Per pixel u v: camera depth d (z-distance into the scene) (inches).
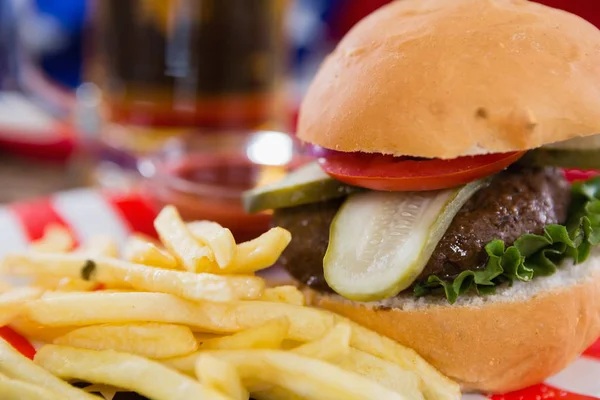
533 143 12.1
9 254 13.9
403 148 12.3
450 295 12.5
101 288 14.4
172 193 18.2
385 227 12.9
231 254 12.5
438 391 12.6
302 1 35.9
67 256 13.7
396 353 12.9
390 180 12.8
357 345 12.9
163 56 22.0
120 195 19.7
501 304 12.6
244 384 12.6
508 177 13.2
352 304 13.3
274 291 13.1
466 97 12.2
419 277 12.8
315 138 13.2
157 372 12.2
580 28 13.0
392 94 12.5
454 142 12.2
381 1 36.1
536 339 12.8
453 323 12.8
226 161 19.0
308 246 13.8
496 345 12.8
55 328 13.4
